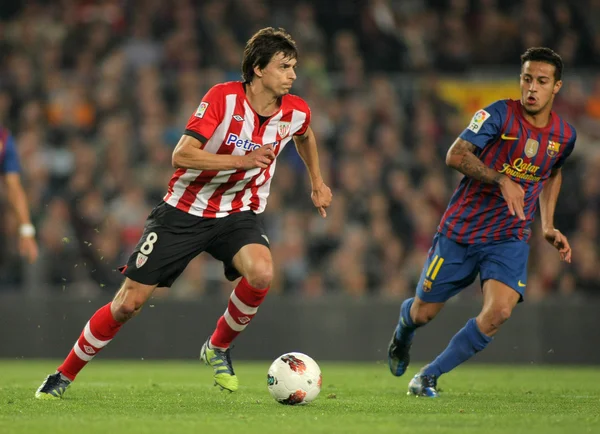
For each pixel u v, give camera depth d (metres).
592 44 62.34
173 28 57.41
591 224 48.00
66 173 50.81
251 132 19.34
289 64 19.08
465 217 21.92
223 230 19.80
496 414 17.20
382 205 48.50
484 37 61.28
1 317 40.78
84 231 44.31
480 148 21.22
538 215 47.44
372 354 41.03
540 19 62.16
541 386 25.75
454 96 57.53
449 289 22.36
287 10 60.41
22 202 28.78
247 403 18.95
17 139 51.00
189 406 18.25
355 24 60.94
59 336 40.81
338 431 14.41
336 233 47.41
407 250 47.94
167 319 40.94
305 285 44.69
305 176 49.81
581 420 16.14
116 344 40.84
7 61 55.88
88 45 55.84
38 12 58.31
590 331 40.91
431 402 19.72
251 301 19.98
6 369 33.06
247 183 19.78
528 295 44.88
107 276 43.75
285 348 41.16
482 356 41.00
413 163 52.88
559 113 56.69
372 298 41.50
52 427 14.64
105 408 17.75
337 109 54.16
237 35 57.91
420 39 60.91
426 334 40.91
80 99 53.03
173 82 54.91
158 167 49.28
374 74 58.75
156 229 19.47
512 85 57.66
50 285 43.19
